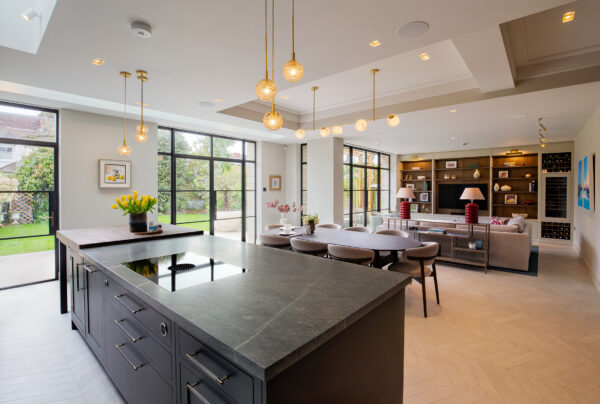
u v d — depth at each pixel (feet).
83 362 7.82
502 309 11.07
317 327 3.42
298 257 7.04
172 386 4.23
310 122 19.65
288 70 5.76
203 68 9.26
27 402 6.38
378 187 31.89
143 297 4.62
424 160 33.45
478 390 6.67
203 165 20.90
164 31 7.09
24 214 13.76
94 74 9.64
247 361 2.75
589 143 16.51
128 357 5.54
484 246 16.43
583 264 17.56
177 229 10.87
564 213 24.07
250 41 7.64
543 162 24.99
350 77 13.42
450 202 31.19
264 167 24.12
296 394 3.13
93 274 7.28
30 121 13.76
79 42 7.54
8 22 7.53
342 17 6.57
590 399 6.37
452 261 16.88
